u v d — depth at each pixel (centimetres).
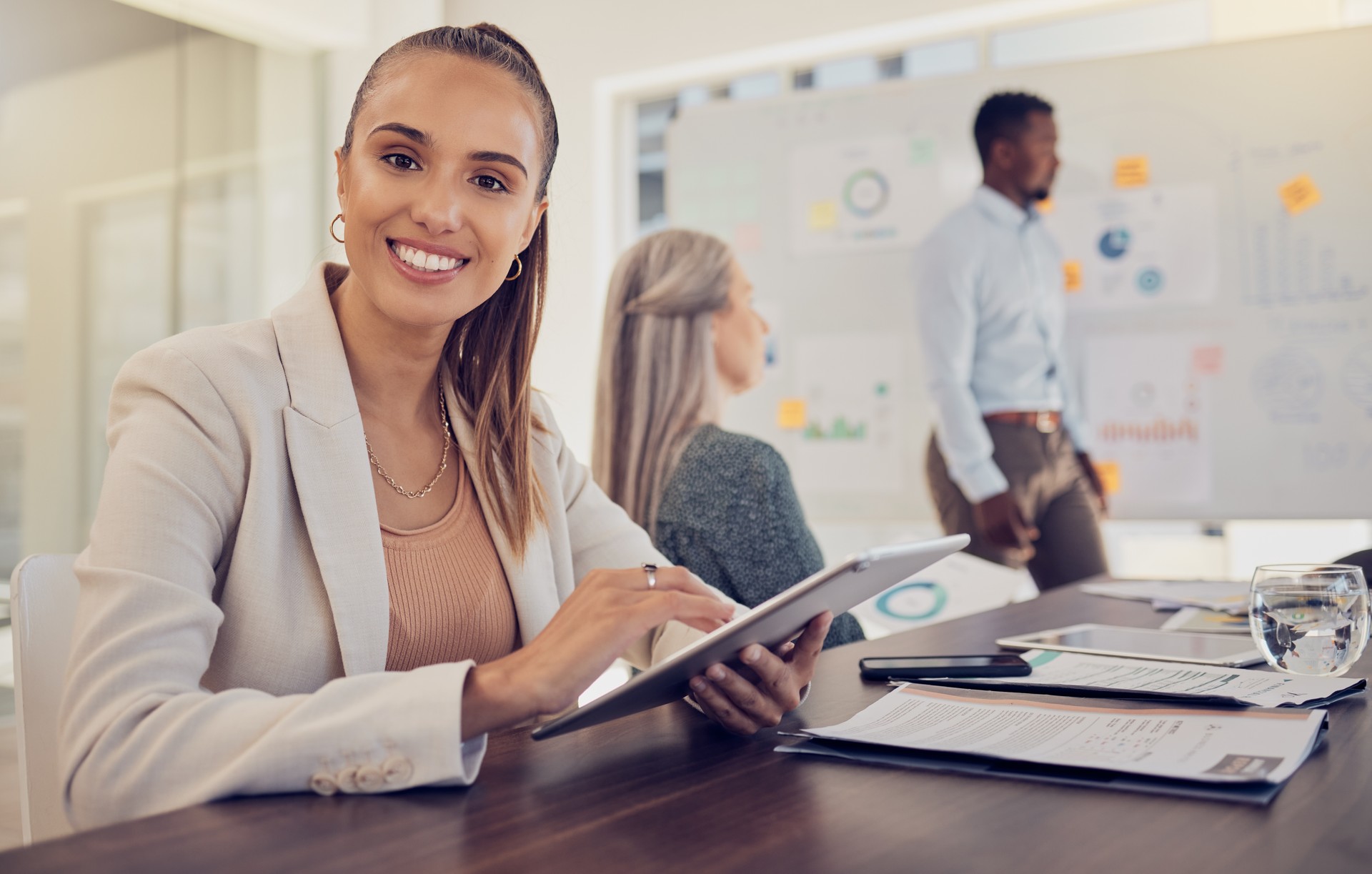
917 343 359
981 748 72
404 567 107
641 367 162
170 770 66
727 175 381
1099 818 60
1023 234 347
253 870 53
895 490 360
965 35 372
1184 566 351
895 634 137
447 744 67
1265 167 325
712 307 163
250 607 91
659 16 399
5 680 330
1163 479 334
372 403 111
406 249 100
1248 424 326
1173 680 93
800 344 371
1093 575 338
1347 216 317
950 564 327
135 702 70
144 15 377
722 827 60
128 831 59
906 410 359
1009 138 348
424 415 116
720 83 408
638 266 166
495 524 113
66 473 356
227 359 95
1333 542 331
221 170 396
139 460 85
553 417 131
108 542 80
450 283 102
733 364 168
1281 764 66
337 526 95
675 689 81
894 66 383
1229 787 64
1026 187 346
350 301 108
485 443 114
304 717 67
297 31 405
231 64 400
